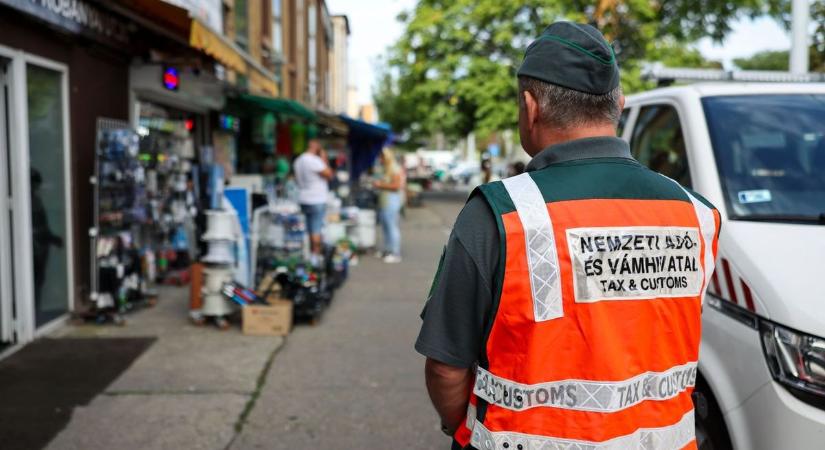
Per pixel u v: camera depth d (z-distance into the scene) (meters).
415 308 7.53
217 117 10.57
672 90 4.02
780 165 3.31
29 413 4.32
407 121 40.56
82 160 6.59
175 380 5.00
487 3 23.98
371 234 12.31
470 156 64.31
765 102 3.65
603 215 1.51
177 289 8.30
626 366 1.48
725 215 3.08
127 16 6.52
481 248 1.49
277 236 7.84
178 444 3.95
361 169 25.02
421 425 4.29
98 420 4.26
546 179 1.55
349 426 4.26
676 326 1.56
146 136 7.44
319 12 24.66
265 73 9.23
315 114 13.06
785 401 2.27
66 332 6.13
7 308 5.64
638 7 20.75
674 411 1.55
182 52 7.91
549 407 1.47
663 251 1.55
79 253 6.56
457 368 1.54
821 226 2.84
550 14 22.80
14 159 5.50
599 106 1.60
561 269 1.47
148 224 7.68
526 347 1.47
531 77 1.63
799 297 2.36
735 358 2.54
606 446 1.45
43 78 5.95
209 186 9.77
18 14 5.30
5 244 5.56
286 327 6.26
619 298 1.49
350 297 8.12
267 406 4.56
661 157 3.87
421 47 25.98
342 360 5.56
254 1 13.74
